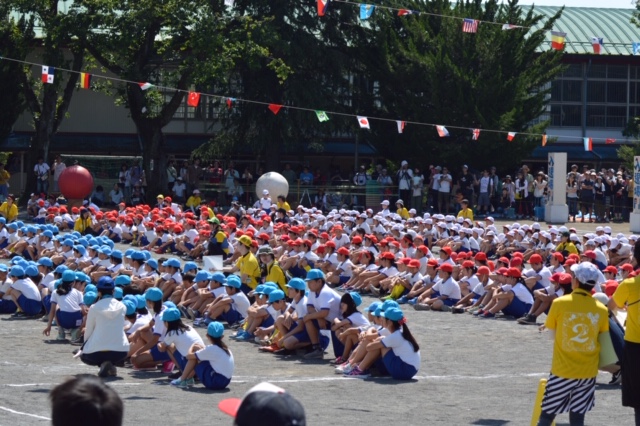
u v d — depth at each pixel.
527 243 30.25
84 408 3.76
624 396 9.69
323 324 16.81
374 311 15.25
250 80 47.81
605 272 19.69
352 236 30.23
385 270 24.89
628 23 58.72
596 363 9.65
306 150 54.53
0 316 21.14
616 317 12.18
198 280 20.33
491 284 22.06
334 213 35.56
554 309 9.67
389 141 49.75
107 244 25.77
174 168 49.53
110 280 14.63
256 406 3.66
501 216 44.69
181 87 45.19
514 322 20.98
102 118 55.25
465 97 47.22
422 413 11.98
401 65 48.22
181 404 12.57
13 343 17.88
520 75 47.44
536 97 48.47
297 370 15.56
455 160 47.34
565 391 9.61
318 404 12.62
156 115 46.44
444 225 33.75
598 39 28.81
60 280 18.39
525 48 48.81
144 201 46.28
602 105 57.09
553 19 49.34
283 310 18.25
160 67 48.97
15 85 46.50
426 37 48.56
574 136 57.00
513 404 12.66
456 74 46.78
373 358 14.84
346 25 49.38
